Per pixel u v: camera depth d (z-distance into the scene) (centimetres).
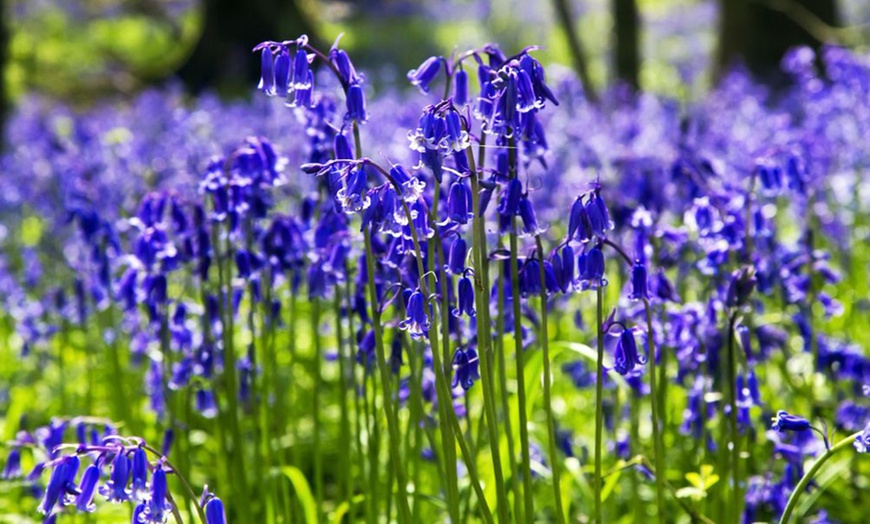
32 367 973
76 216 713
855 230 984
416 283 520
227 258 578
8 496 690
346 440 588
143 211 588
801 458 575
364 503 579
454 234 466
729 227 570
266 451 618
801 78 1246
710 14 3653
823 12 2308
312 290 566
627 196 777
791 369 738
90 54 3594
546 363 453
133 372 905
